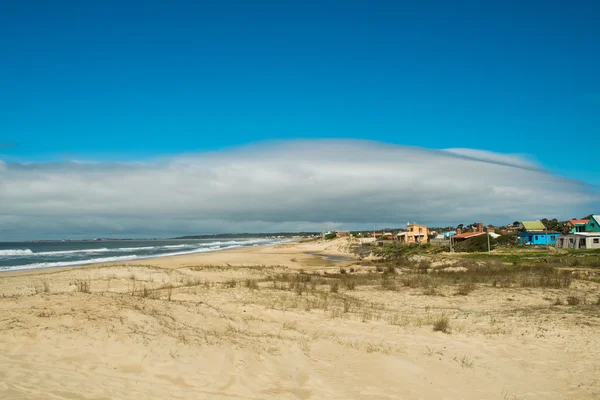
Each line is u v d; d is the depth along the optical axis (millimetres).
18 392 6238
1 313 10008
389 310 17328
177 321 10828
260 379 8023
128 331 9055
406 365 9336
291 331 11797
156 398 6738
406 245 81312
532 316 15734
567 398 7965
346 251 92188
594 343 11641
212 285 22266
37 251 103938
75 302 10898
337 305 17359
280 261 60688
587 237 58312
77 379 7082
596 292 23703
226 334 10477
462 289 24266
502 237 71562
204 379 7738
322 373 8664
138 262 53500
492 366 9672
